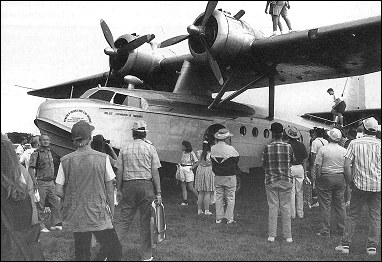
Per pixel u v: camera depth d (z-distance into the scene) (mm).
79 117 9422
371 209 4992
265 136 13492
